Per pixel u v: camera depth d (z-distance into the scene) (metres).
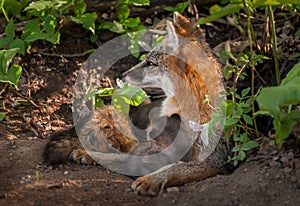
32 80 11.56
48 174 8.95
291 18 11.69
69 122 10.85
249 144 8.68
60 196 8.15
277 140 8.14
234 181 8.31
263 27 11.83
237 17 11.70
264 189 8.02
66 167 9.27
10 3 11.98
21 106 11.07
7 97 11.23
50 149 9.52
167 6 12.66
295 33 11.17
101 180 8.77
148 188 8.25
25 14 12.28
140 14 12.70
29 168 9.13
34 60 11.87
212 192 8.11
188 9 12.70
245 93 9.16
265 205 7.72
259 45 11.42
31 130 10.55
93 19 11.88
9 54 10.34
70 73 11.77
